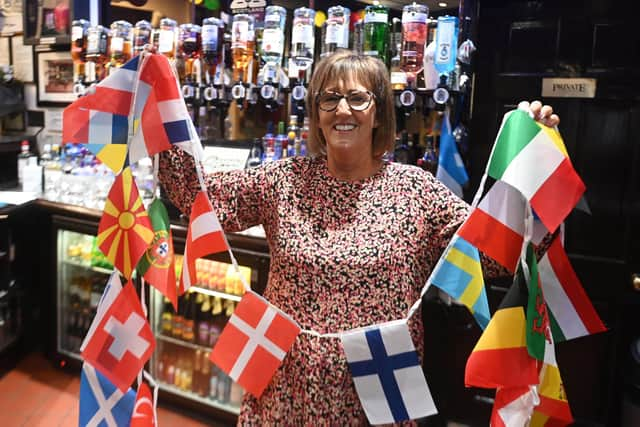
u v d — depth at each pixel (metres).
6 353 3.35
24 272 3.49
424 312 2.66
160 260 1.51
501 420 1.31
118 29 3.08
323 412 1.36
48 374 3.31
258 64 2.92
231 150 2.85
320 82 1.41
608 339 2.44
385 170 1.45
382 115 1.44
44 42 3.77
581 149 2.43
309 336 1.37
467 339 2.61
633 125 2.35
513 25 2.49
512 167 1.26
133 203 1.50
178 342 2.96
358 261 1.34
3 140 3.80
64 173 3.45
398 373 1.34
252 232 2.63
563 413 1.35
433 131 2.59
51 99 3.97
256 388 1.40
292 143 2.80
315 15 2.81
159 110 1.49
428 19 2.48
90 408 1.51
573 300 1.34
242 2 2.95
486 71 2.55
